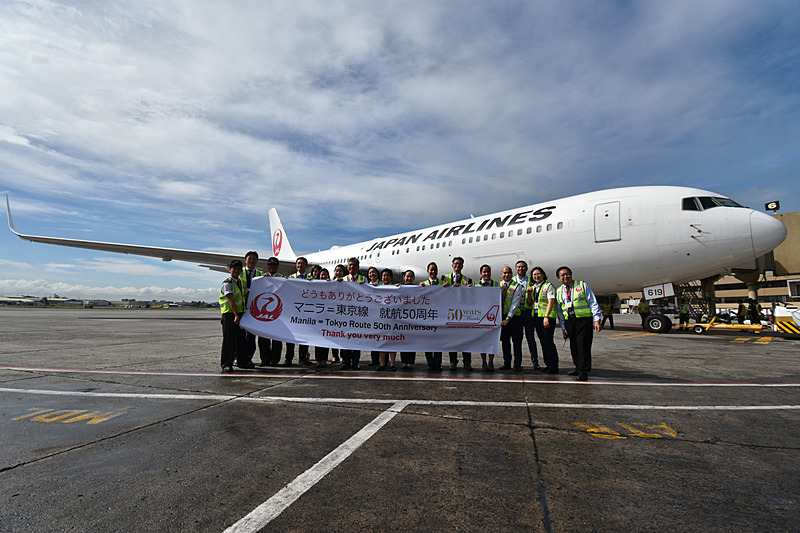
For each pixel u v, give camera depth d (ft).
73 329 46.96
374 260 68.90
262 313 21.54
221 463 8.46
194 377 18.03
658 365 21.98
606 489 7.39
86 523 6.15
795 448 9.49
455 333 21.04
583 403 13.61
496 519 6.35
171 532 5.92
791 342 35.04
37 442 9.62
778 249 67.87
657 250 38.96
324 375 19.03
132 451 9.09
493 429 10.82
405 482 7.65
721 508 6.72
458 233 54.65
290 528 6.06
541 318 20.62
